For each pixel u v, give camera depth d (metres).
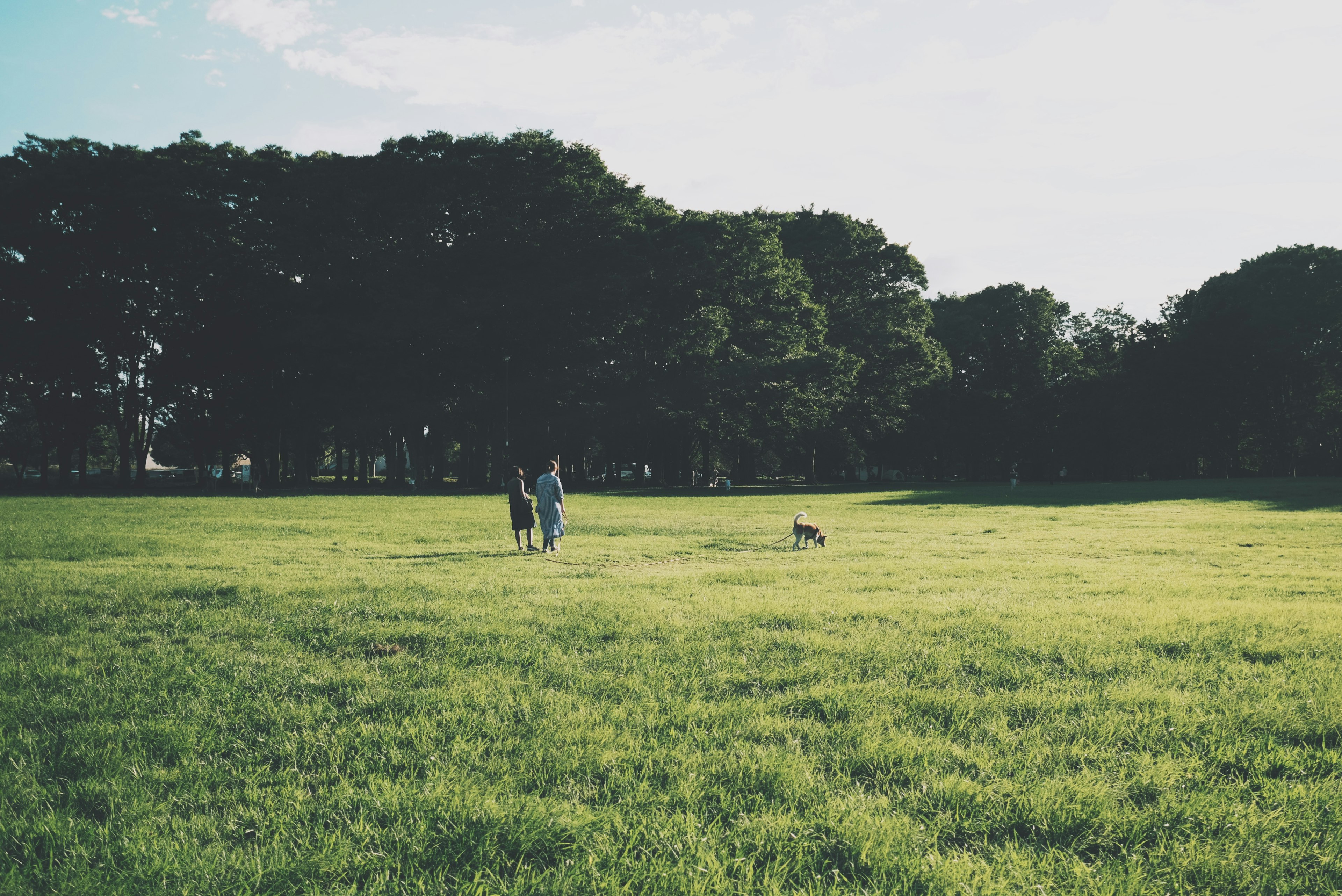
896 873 3.19
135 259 47.06
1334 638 7.14
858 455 72.38
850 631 7.53
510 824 3.53
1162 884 3.10
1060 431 73.69
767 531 22.92
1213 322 60.75
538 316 48.94
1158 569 13.67
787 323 58.50
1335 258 60.53
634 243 52.72
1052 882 3.11
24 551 14.67
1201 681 5.80
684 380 54.22
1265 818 3.62
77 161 46.56
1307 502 34.81
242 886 3.08
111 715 5.10
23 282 45.97
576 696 5.45
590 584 11.05
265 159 50.72
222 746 4.57
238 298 48.81
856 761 4.30
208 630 7.59
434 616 8.25
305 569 12.66
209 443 55.31
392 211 47.72
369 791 3.94
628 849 3.34
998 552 17.28
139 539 17.22
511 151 49.66
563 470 65.50
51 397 50.81
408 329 46.88
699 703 5.25
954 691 5.53
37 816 3.67
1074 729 4.79
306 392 49.84
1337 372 58.69
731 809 3.71
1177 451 63.53
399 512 29.02
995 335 76.38
